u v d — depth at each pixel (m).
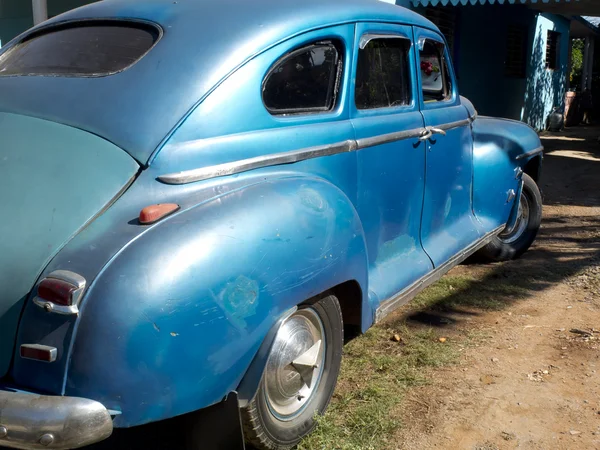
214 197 2.47
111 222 2.28
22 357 2.11
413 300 4.58
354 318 3.16
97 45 2.93
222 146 2.59
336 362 3.02
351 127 3.24
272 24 2.91
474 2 9.54
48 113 2.60
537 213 5.58
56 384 2.07
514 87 14.46
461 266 5.37
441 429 3.02
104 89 2.63
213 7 2.97
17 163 2.44
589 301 4.57
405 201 3.74
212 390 2.27
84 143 2.47
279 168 2.81
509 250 5.43
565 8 12.53
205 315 2.20
